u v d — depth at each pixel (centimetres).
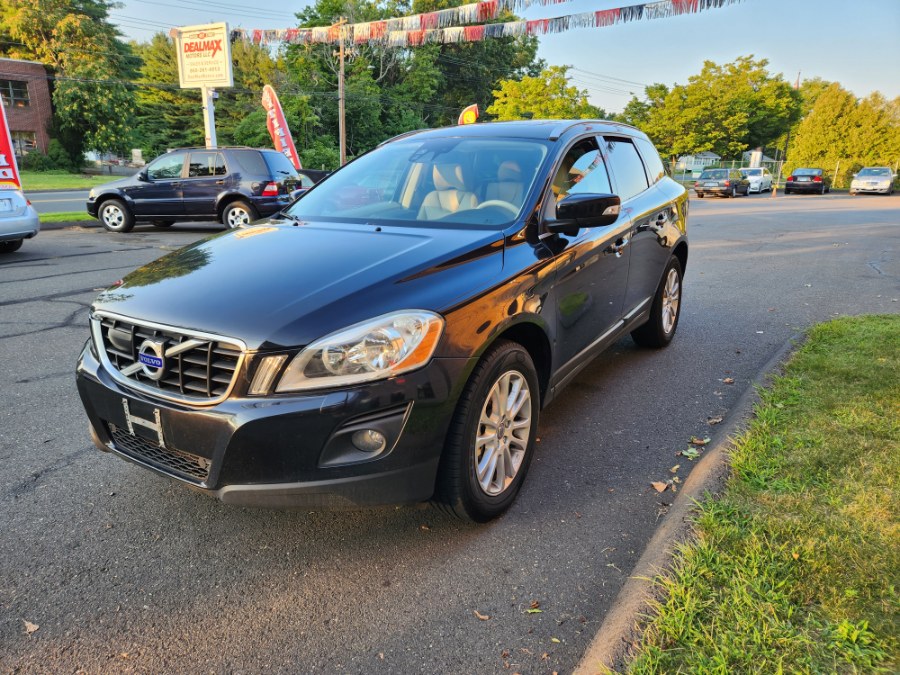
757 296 709
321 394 210
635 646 183
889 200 2806
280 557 249
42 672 192
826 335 489
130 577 236
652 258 445
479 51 5834
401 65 5188
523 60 6291
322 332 213
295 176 1323
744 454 288
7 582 232
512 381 272
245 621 214
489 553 249
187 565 244
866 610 189
